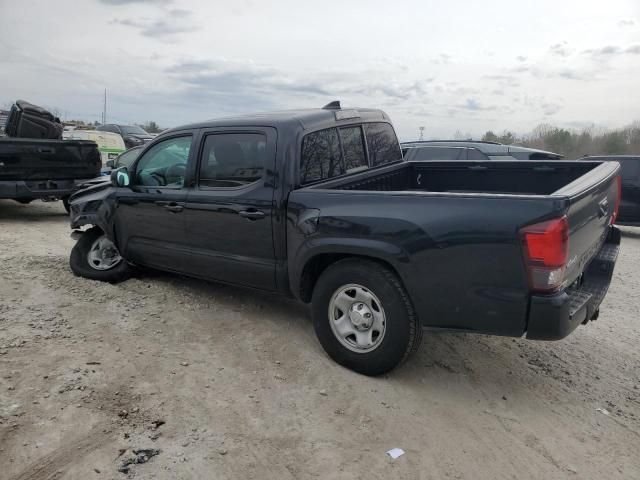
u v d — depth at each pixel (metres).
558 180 4.81
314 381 3.61
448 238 3.18
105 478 2.57
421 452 2.93
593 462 2.92
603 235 4.11
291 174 3.96
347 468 2.77
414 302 3.37
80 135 19.31
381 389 3.54
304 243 3.79
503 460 2.90
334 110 4.52
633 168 10.30
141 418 3.07
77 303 4.78
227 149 4.35
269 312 4.82
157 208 4.88
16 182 9.14
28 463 2.63
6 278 5.28
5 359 3.62
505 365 4.04
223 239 4.40
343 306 3.73
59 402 3.15
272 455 2.84
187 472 2.66
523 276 3.00
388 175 5.12
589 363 4.18
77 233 5.88
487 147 9.82
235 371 3.71
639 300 6.05
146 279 5.60
